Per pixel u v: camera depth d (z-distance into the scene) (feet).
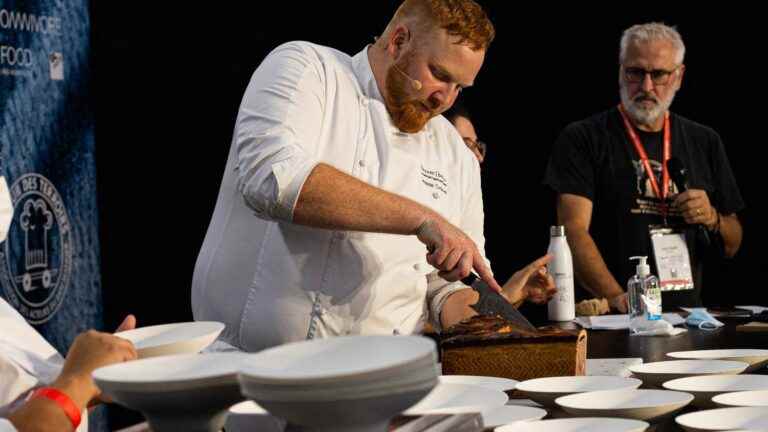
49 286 12.47
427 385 2.77
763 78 16.83
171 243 17.34
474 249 5.95
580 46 17.98
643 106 12.52
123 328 4.70
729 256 13.14
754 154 16.89
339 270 6.54
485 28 6.57
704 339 7.98
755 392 4.67
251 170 6.06
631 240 12.60
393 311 6.81
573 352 5.74
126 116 16.88
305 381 2.66
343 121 6.64
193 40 17.31
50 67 12.58
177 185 17.34
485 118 18.42
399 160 6.81
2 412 4.26
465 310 7.11
